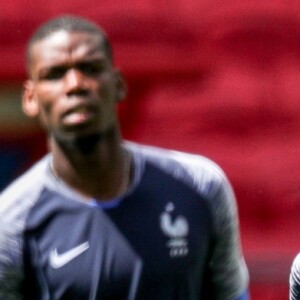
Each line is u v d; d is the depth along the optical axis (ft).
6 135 86.94
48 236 42.65
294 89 85.10
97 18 84.69
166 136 85.25
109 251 42.65
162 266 42.86
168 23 84.99
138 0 84.99
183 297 43.52
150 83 85.10
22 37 84.23
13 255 42.65
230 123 85.15
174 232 43.09
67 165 42.78
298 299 48.80
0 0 84.33
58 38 42.32
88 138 42.11
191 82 85.35
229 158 85.15
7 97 85.15
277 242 84.43
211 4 85.15
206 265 44.68
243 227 85.15
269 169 85.05
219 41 85.15
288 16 85.05
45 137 87.10
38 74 42.37
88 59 42.11
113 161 42.91
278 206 85.05
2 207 42.80
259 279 81.10
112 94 42.50
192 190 43.68
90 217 42.78
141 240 42.80
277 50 85.20
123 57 84.58
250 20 84.89
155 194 43.34
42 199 42.88
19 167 87.10
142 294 42.86
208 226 43.80
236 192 85.25
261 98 85.05
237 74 85.15
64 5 84.48
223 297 45.65
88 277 42.55
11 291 43.14
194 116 85.15
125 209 42.98
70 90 41.70
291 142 85.20
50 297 43.01
